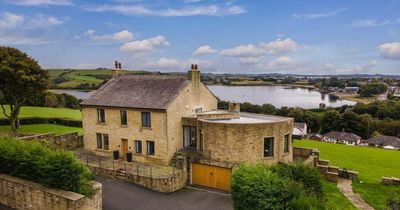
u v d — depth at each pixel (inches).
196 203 866.1
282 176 687.1
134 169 1058.7
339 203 842.2
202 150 1056.8
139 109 1133.1
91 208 615.2
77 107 2974.9
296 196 591.2
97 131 1252.5
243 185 650.8
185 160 1027.3
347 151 1673.2
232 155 991.6
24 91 1473.9
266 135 995.3
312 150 1198.9
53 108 2647.6
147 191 932.0
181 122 1163.9
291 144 1090.7
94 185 735.1
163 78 1277.1
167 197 902.4
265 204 602.9
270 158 1006.4
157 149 1119.6
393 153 1665.8
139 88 1251.8
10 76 1357.0
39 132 1668.3
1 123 1780.3
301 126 3484.3
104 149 1250.0
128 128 1176.2
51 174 646.5
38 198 648.4
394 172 1218.0
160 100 1132.5
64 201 610.2
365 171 1223.5
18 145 719.7
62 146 1349.7
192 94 1222.9
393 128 3511.3
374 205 834.8
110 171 1034.1
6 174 708.7
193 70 1227.9
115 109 1195.9
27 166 680.4
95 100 1255.5
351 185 1011.3
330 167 1101.7
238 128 978.7
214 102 1387.8
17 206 682.2
